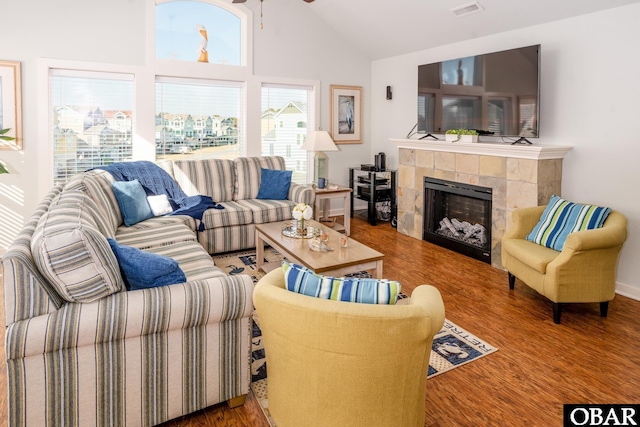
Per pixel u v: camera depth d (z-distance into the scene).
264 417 1.94
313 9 5.48
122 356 1.70
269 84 5.45
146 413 1.78
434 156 4.69
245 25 5.14
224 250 4.25
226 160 4.92
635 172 3.21
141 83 4.62
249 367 1.99
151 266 1.81
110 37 4.43
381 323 1.35
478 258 4.22
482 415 1.95
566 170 3.69
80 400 1.66
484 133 4.12
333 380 1.45
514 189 3.76
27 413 1.59
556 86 3.71
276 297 1.49
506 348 2.55
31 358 1.58
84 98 4.45
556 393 2.12
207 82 5.05
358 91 6.11
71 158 4.45
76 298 1.64
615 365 2.36
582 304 3.21
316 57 5.68
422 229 4.95
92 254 1.64
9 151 4.14
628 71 3.19
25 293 1.57
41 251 1.58
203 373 1.88
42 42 4.15
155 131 4.78
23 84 4.12
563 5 3.46
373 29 5.27
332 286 1.51
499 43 4.21
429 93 4.76
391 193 5.80
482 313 3.03
